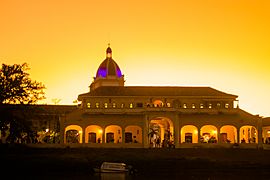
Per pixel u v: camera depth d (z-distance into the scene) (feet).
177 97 412.36
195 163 295.89
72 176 261.03
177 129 374.63
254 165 293.43
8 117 295.07
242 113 386.32
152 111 375.86
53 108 448.65
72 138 391.45
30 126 319.47
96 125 373.40
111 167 271.08
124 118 377.71
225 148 344.08
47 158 298.35
